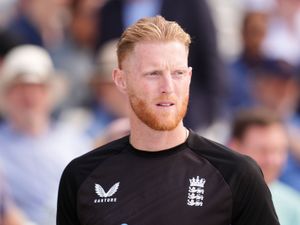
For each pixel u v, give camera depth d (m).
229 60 15.85
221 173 6.95
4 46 14.50
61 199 7.38
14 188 12.84
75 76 15.27
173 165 7.05
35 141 13.18
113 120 14.04
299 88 15.92
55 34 15.80
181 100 6.88
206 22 14.10
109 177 7.16
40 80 13.20
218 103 14.08
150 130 7.05
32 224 12.65
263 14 16.02
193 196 6.90
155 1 15.45
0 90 13.22
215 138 14.02
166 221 6.86
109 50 14.22
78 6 15.81
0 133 13.07
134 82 6.92
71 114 14.45
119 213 6.98
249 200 6.93
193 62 13.97
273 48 16.25
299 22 16.50
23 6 15.78
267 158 10.91
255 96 15.64
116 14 15.53
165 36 6.84
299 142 14.73
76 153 13.54
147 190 7.00
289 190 11.23
